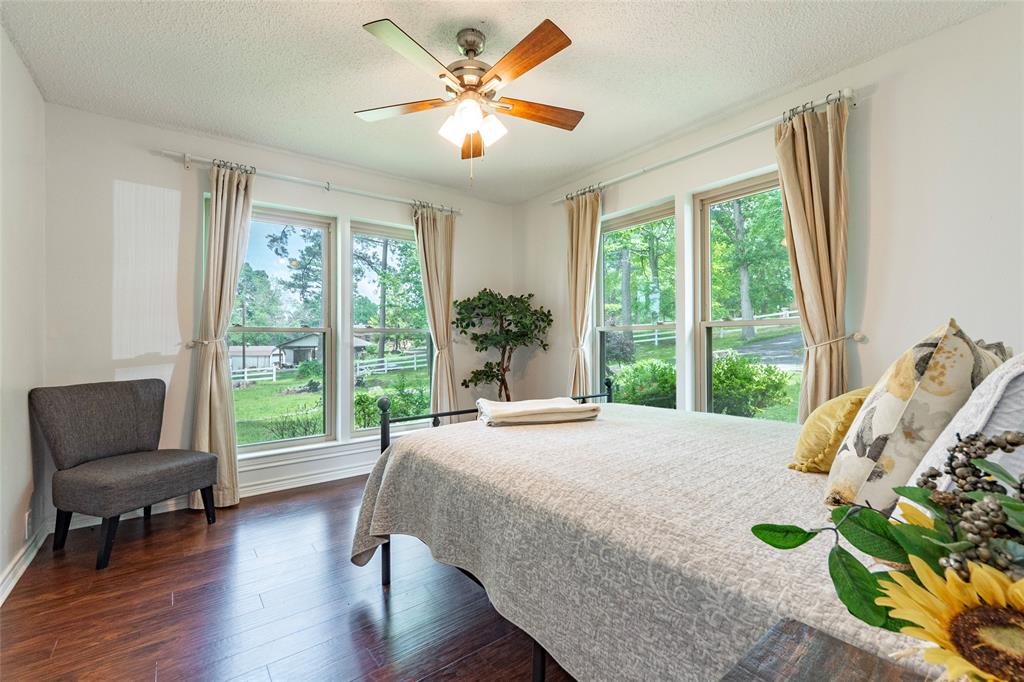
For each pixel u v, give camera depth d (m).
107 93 2.54
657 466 1.31
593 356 3.98
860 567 0.40
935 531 0.40
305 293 3.62
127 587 1.96
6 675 1.43
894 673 0.45
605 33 2.09
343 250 3.69
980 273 1.96
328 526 2.66
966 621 0.34
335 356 3.72
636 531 0.93
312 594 1.91
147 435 2.71
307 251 3.64
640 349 3.63
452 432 1.86
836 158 2.33
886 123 2.24
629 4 1.91
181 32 2.05
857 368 2.32
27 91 2.29
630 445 1.58
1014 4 1.89
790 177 2.45
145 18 1.96
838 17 1.99
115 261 2.80
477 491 1.34
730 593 0.74
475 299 4.15
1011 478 0.40
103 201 2.76
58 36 2.06
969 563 0.36
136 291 2.86
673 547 0.86
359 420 3.84
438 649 1.56
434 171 3.81
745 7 1.93
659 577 0.85
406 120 2.91
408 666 1.48
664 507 1.00
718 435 1.74
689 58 2.28
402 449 1.77
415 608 1.81
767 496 1.05
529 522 1.14
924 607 0.36
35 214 2.40
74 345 2.66
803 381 2.42
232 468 3.03
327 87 2.52
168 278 2.97
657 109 2.79
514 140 3.22
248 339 3.36
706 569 0.79
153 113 2.78
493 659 1.51
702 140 3.04
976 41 1.98
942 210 2.07
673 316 3.37
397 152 3.41
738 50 2.22
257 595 1.90
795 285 2.46
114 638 1.61
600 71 2.39
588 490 1.12
